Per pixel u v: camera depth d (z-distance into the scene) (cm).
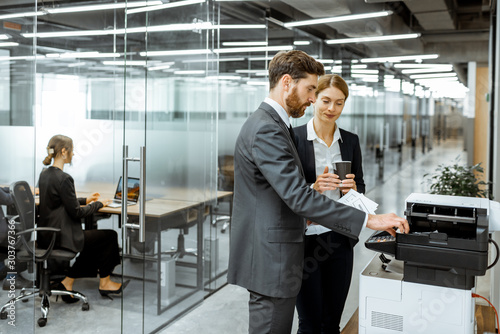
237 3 437
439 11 431
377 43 454
